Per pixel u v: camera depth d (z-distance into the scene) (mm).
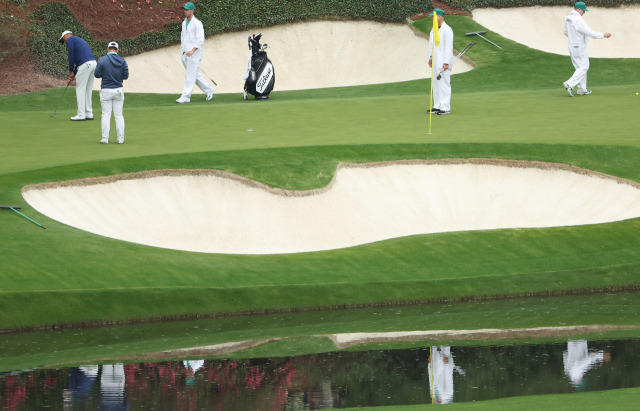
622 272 60844
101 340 48844
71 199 64500
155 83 133625
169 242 63594
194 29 113438
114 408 36750
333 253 61625
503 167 72875
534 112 94000
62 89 122312
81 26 135000
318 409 36219
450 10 149250
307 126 87125
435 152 73812
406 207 69938
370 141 76875
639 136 78375
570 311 54625
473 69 131500
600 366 42250
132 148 75375
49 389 39688
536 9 153375
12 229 58344
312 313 54938
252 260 59562
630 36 153750
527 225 68500
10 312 51094
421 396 37812
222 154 71062
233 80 137000
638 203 68688
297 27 143750
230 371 42562
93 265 55656
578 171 71562
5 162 69562
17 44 128125
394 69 139375
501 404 34531
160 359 44969
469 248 62906
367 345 47344
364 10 145125
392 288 57500
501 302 57438
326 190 69000
